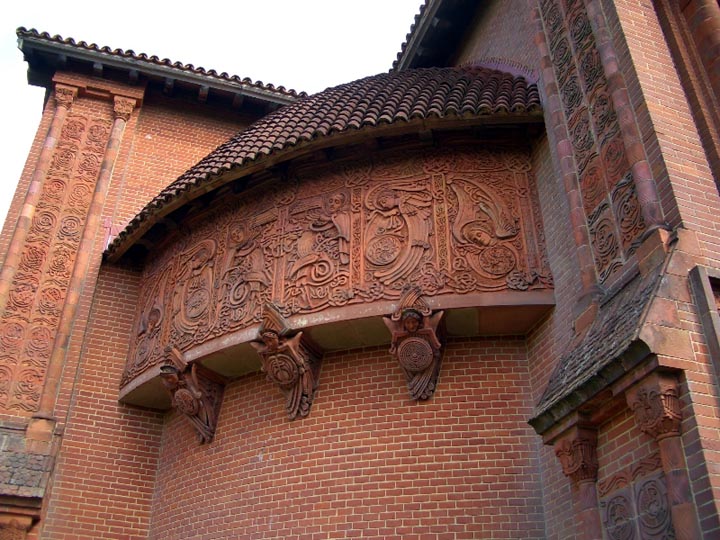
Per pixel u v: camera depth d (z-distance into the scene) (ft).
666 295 16.75
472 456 25.08
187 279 33.45
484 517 24.02
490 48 37.70
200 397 30.81
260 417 29.55
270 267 29.78
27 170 41.34
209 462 30.68
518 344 27.20
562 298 24.53
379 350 28.09
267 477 27.78
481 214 27.66
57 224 39.73
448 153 29.27
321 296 27.55
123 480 34.12
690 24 24.03
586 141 23.48
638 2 23.70
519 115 27.61
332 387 28.04
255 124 36.96
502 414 25.75
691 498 14.69
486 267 26.30
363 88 34.50
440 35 42.29
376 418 26.66
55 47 42.96
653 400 15.62
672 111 20.86
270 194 31.86
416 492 24.86
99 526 32.73
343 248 28.27
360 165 30.09
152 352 33.60
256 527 27.02
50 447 33.32
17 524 30.86
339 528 25.12
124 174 42.96
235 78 45.78
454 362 26.99
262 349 27.91
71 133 42.88
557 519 22.81
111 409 35.55
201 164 34.30
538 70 30.27
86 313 37.52
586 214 22.63
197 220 34.68
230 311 30.04
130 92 45.01
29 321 36.55
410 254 27.14
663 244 18.13
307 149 29.32
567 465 18.97
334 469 26.30
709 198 19.27
